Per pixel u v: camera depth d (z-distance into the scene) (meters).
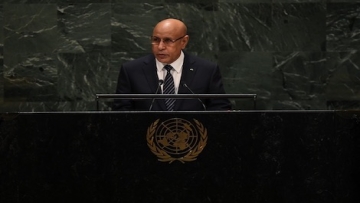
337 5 21.39
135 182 10.70
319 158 10.73
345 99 21.47
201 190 10.73
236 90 21.36
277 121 10.71
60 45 21.09
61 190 10.65
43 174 10.63
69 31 21.09
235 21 21.27
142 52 21.19
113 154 10.66
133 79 15.57
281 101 21.45
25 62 21.05
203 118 10.70
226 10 21.25
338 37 21.41
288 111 10.71
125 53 21.19
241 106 21.34
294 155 10.71
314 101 21.47
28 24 21.02
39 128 10.62
